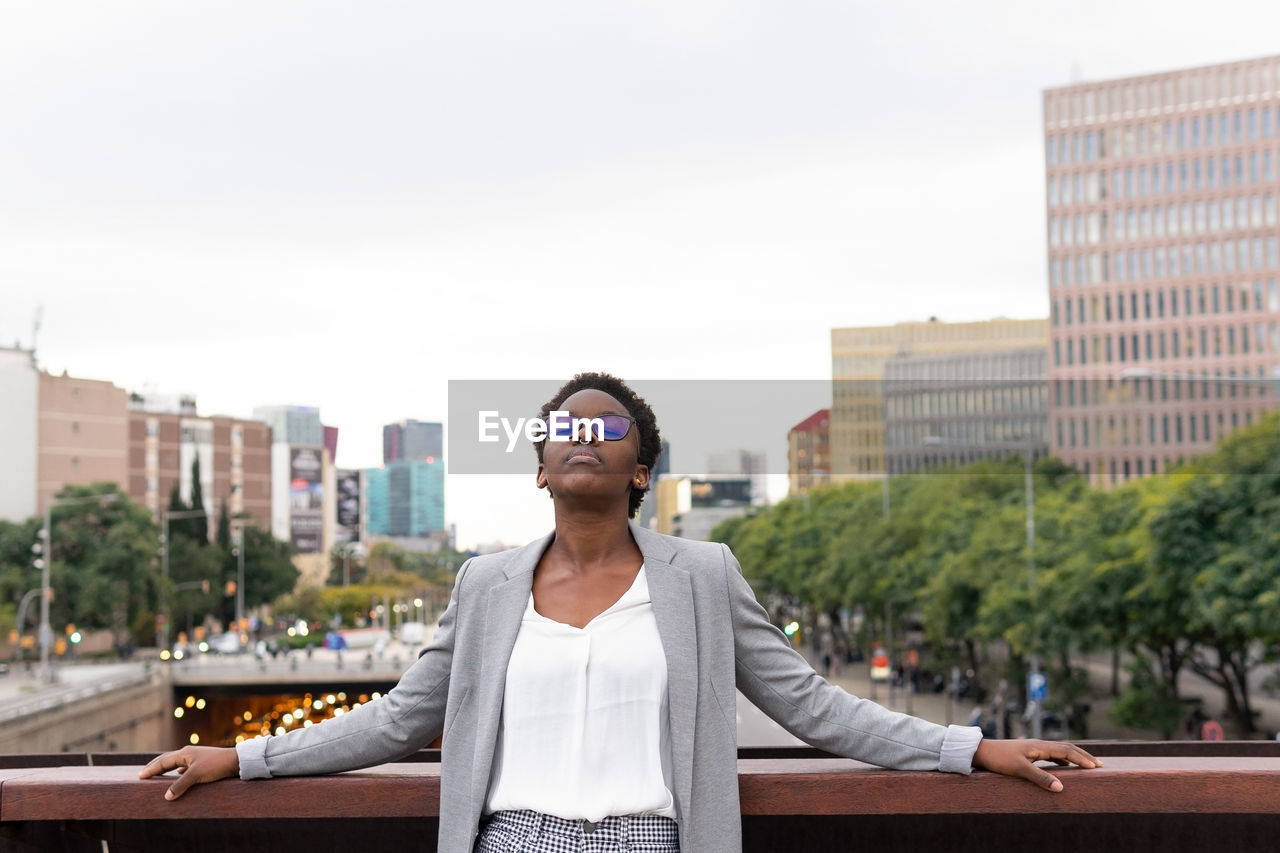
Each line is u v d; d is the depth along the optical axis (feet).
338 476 560.20
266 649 284.20
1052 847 8.82
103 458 345.10
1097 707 155.74
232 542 350.23
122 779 8.23
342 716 8.36
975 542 143.84
